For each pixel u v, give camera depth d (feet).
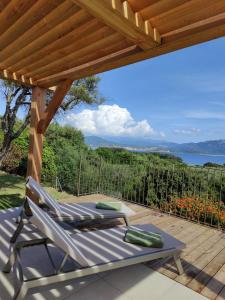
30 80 14.28
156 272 9.16
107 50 9.55
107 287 8.09
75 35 8.52
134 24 6.79
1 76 13.01
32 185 11.07
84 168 25.34
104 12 6.27
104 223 13.82
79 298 7.48
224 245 11.94
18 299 6.42
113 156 37.40
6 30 8.82
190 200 16.62
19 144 31.35
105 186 22.75
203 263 10.07
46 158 29.40
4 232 10.87
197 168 17.39
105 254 8.02
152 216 15.71
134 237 9.06
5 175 30.76
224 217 15.11
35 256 8.25
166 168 18.70
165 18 7.01
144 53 8.80
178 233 13.20
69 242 7.51
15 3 7.20
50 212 11.97
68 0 6.68
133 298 7.68
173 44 7.91
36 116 14.84
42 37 8.95
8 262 8.04
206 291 8.26
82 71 11.51
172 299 7.76
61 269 7.00
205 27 7.01
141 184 19.77
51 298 7.38
